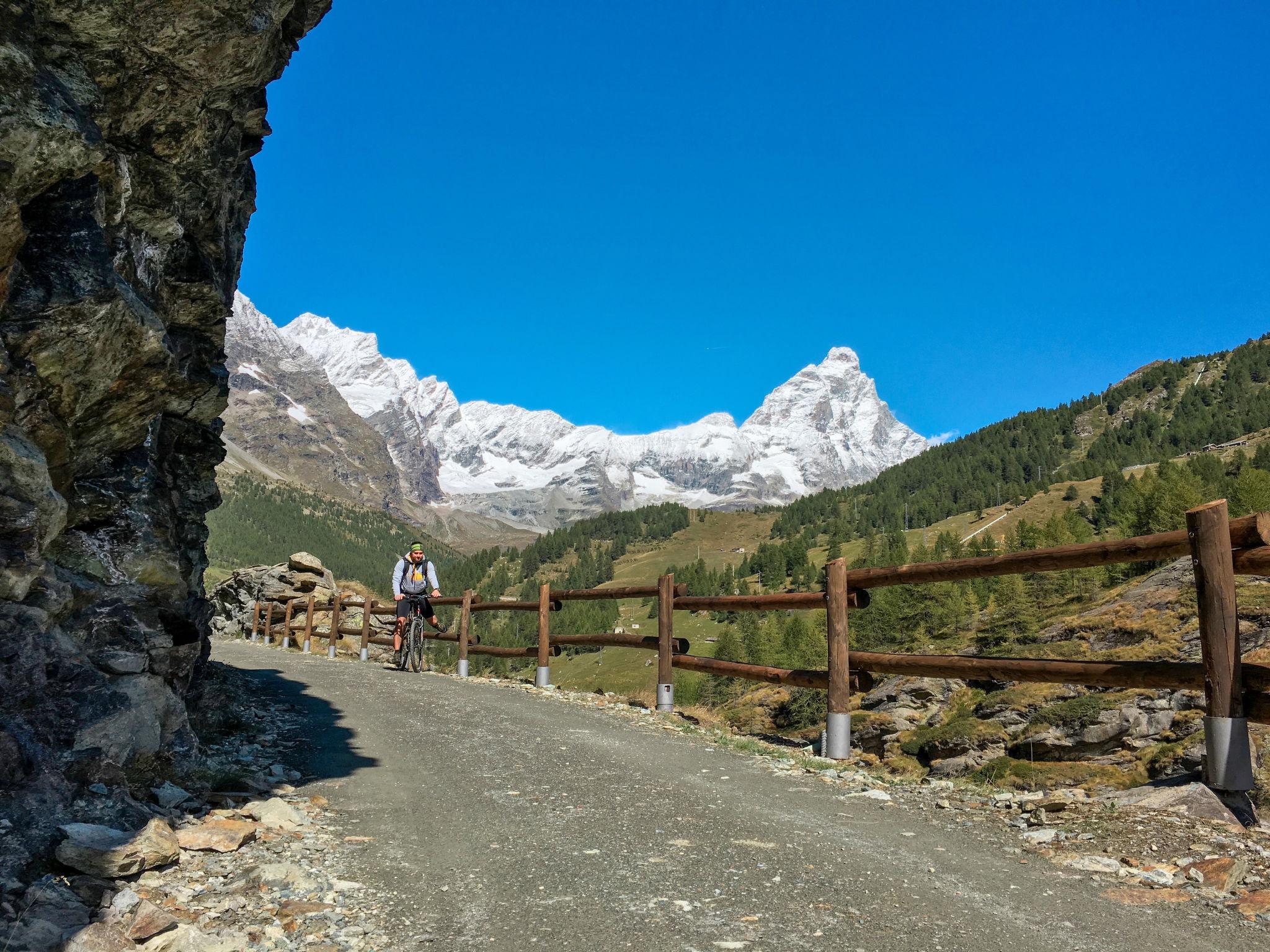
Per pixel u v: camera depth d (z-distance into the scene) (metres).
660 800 5.36
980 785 6.09
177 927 3.03
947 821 5.03
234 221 6.67
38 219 4.05
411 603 15.21
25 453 3.93
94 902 3.20
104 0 4.04
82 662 4.52
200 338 6.44
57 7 3.96
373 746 7.17
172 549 5.96
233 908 3.34
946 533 174.62
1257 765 8.86
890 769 6.91
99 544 5.30
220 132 5.38
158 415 6.12
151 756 4.75
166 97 4.69
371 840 4.43
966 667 6.14
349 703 9.68
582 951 3.02
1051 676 5.64
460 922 3.29
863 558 185.75
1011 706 24.62
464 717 8.76
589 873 3.91
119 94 4.48
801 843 4.43
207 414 7.03
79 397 4.53
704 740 7.91
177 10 4.26
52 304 4.02
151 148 4.89
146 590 5.59
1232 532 4.91
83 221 4.23
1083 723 20.45
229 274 6.74
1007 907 3.51
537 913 3.39
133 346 4.65
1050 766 17.34
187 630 6.05
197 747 5.79
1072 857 4.24
